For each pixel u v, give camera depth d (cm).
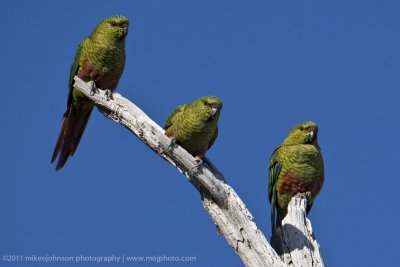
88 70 1544
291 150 1561
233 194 1184
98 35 1531
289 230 1255
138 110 1290
